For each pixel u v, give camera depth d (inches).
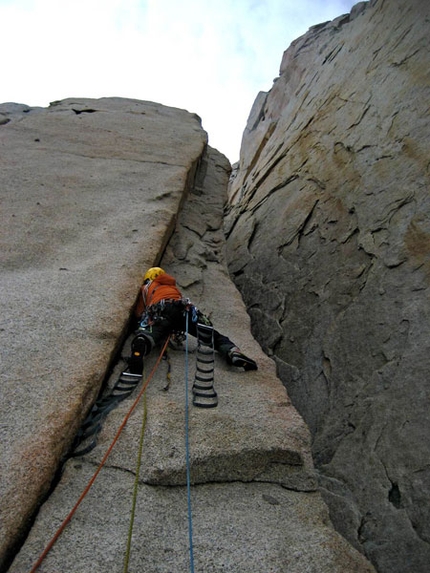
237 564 92.7
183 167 315.9
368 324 206.4
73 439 114.6
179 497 107.3
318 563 96.0
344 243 256.5
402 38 323.0
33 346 135.5
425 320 184.7
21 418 109.0
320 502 116.4
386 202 243.6
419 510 144.8
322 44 601.9
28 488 93.4
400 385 176.1
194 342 172.7
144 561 89.4
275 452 120.6
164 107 455.8
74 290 170.2
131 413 124.1
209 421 125.6
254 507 109.9
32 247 204.1
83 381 125.1
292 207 331.0
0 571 81.9
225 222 449.4
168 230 244.8
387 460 161.9
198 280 239.5
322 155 338.6
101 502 100.1
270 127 637.9
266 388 151.6
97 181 279.4
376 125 292.0
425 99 261.9
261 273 305.1
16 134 332.5
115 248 209.5
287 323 251.8
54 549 87.5
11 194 249.4
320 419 196.2
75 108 408.5
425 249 206.1
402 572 137.6
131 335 171.9
